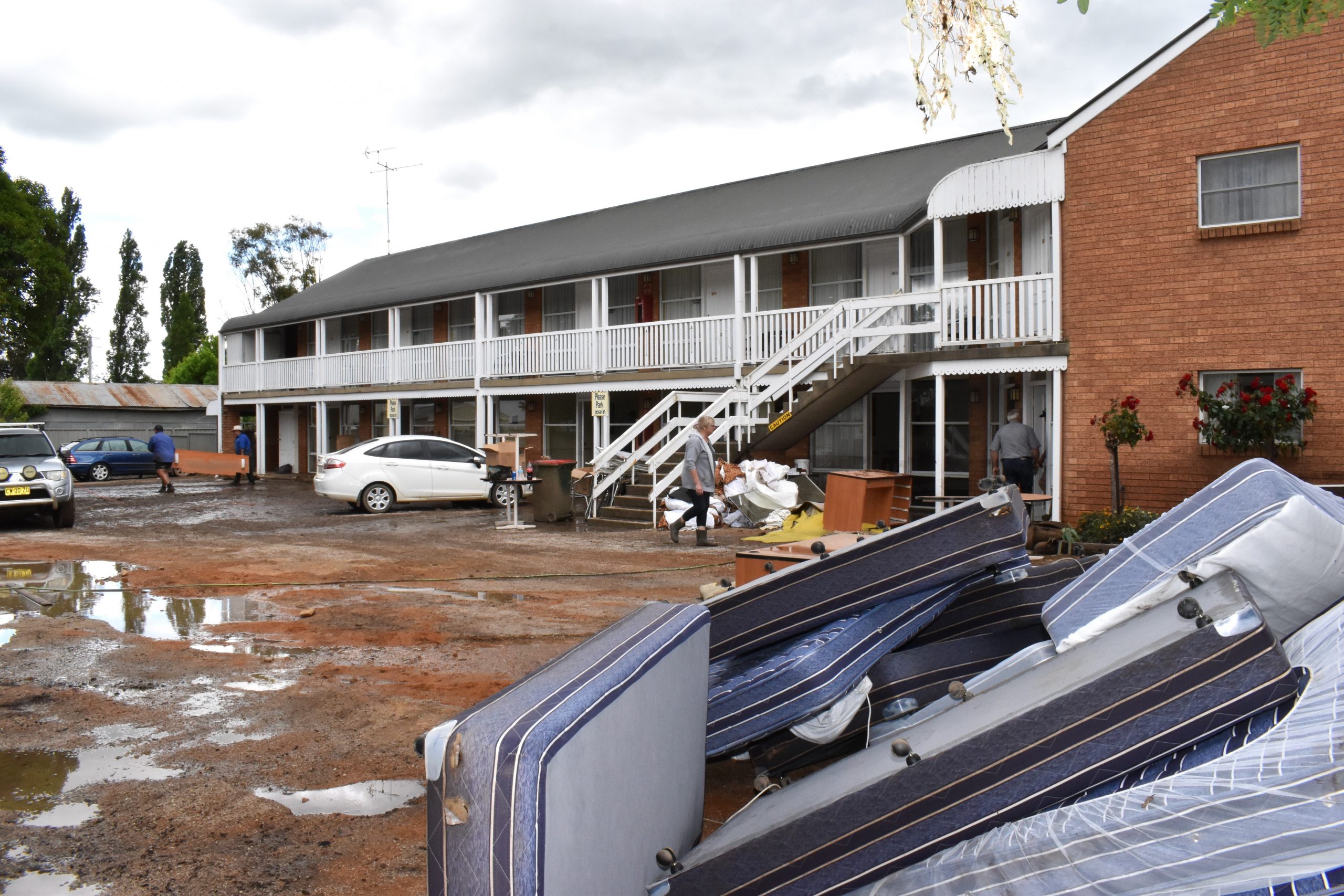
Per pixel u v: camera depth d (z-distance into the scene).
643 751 2.53
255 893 3.38
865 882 2.45
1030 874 2.13
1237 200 11.36
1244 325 11.20
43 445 16.28
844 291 17.89
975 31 4.50
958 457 16.42
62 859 3.63
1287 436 10.82
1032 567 4.48
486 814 1.90
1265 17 5.20
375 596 9.17
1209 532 3.19
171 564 11.32
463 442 26.28
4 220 30.48
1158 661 2.47
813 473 18.16
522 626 7.78
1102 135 12.12
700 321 18.28
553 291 23.55
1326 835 1.82
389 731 5.14
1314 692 2.33
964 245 16.25
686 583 9.90
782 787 3.85
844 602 3.92
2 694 5.83
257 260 56.06
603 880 2.22
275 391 30.06
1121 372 12.02
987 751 2.50
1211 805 2.06
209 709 5.52
